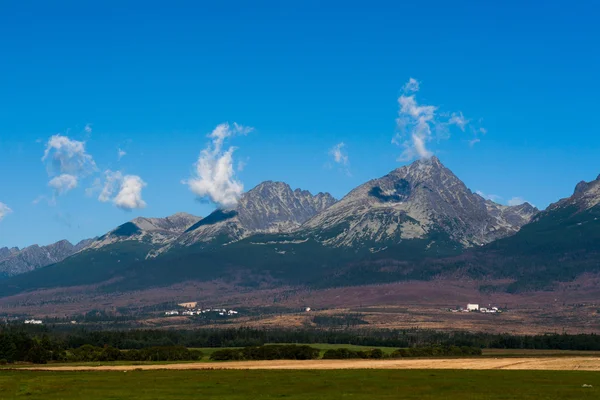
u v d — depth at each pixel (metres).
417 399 129.12
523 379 163.88
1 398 133.75
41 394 140.38
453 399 128.88
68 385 156.75
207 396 135.00
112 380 168.50
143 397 133.88
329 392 140.62
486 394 136.38
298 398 130.88
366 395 135.50
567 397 131.00
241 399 129.88
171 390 145.62
